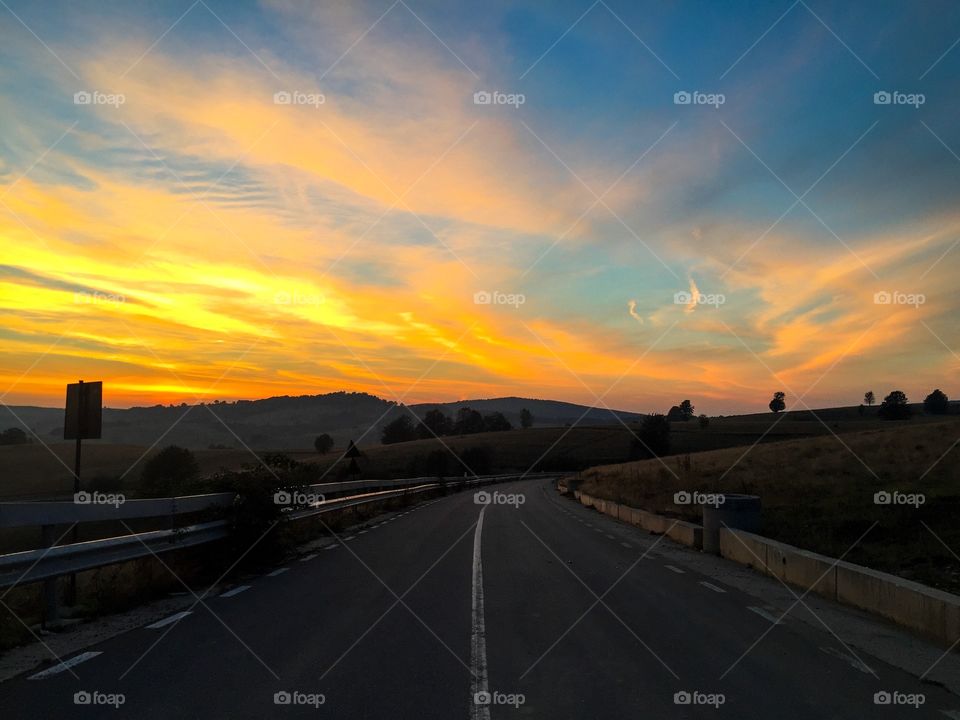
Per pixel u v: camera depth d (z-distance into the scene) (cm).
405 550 1617
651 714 549
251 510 1268
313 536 1886
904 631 845
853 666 691
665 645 765
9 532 1455
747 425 11069
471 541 1827
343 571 1288
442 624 853
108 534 1510
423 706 559
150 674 638
